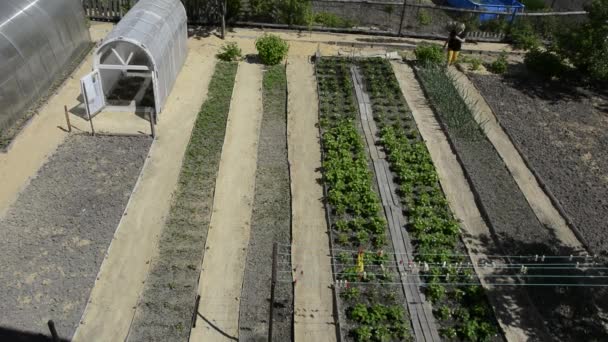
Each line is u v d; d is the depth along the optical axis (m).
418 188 14.99
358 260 12.21
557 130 18.16
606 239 13.84
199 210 13.81
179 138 16.27
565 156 16.86
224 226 13.36
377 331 10.98
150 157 15.38
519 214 14.41
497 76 21.47
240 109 17.91
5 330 10.58
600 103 20.06
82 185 14.22
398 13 25.33
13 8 16.70
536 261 13.04
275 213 13.91
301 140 16.62
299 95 18.89
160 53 16.95
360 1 24.55
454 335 11.12
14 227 12.83
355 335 11.02
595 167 16.47
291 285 12.03
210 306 11.42
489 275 12.56
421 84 20.25
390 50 22.91
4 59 15.63
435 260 12.77
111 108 17.28
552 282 12.51
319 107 18.22
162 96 17.41
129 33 16.16
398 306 11.68
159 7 18.53
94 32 22.33
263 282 12.05
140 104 17.66
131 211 13.56
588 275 12.75
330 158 15.70
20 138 15.69
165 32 17.81
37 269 11.86
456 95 19.16
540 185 15.55
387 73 20.69
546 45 23.98
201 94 18.50
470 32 24.33
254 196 14.37
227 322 11.15
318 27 24.09
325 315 11.44
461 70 21.66
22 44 16.47
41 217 13.16
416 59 22.09
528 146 17.19
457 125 17.64
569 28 21.97
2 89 15.54
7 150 15.14
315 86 19.53
